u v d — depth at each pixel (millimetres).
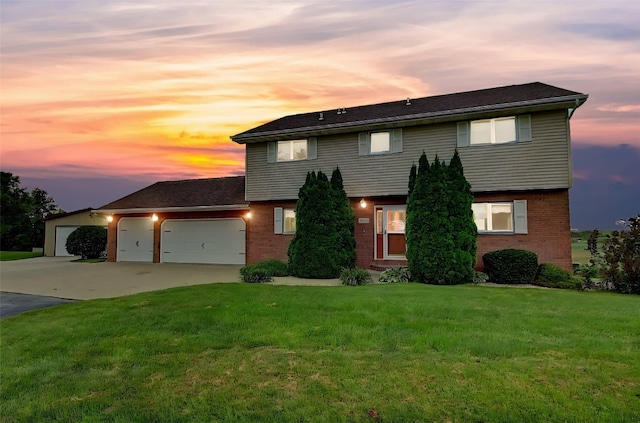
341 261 12375
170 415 3027
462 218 10750
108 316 6270
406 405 3041
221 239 17062
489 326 5242
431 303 6656
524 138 11891
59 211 41719
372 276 12188
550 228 11711
